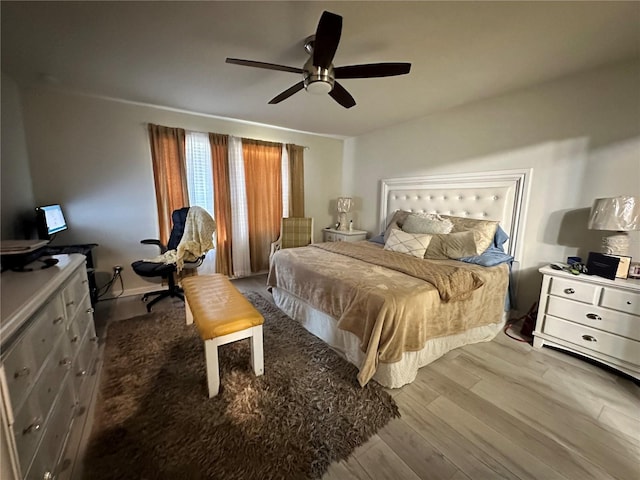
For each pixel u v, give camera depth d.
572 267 2.13
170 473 1.19
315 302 2.32
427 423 1.49
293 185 4.38
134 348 2.14
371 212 4.45
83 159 2.85
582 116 2.27
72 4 1.40
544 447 1.36
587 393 1.74
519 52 1.91
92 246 2.69
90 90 2.61
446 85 2.49
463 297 2.07
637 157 2.05
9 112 2.27
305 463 1.25
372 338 1.70
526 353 2.19
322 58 1.56
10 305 0.98
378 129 4.14
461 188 3.12
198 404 1.58
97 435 1.36
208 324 1.61
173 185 3.34
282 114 3.38
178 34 1.69
